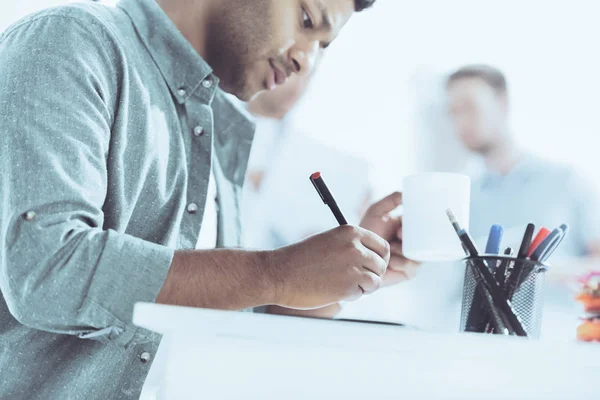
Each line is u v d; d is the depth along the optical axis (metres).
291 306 0.86
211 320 0.50
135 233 0.93
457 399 0.52
